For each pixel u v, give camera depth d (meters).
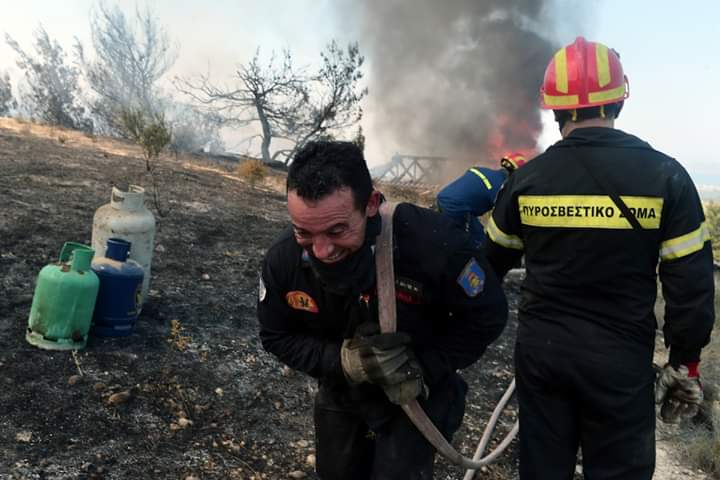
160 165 11.93
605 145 2.38
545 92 2.57
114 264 3.96
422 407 2.14
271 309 2.09
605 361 2.31
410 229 1.92
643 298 2.34
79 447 2.97
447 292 1.95
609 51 2.48
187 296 4.99
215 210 8.27
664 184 2.25
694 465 3.75
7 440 2.91
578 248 2.35
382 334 1.91
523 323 2.55
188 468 2.99
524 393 2.55
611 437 2.37
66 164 9.55
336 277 1.82
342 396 2.20
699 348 2.31
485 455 3.57
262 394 3.76
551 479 2.51
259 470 3.08
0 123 14.75
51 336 3.70
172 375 3.73
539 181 2.44
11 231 5.53
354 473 2.34
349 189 1.64
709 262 2.26
